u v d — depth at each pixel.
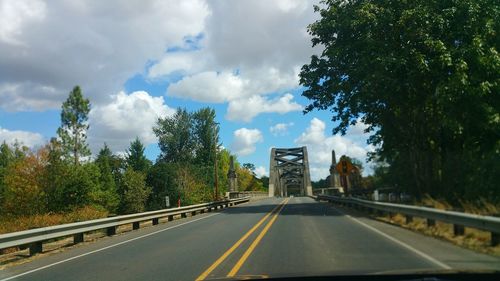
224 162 110.00
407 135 29.62
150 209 60.25
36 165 50.03
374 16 27.42
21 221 31.62
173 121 100.69
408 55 26.55
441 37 27.22
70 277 11.05
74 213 37.44
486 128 24.59
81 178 50.84
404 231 16.95
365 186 41.56
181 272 10.60
